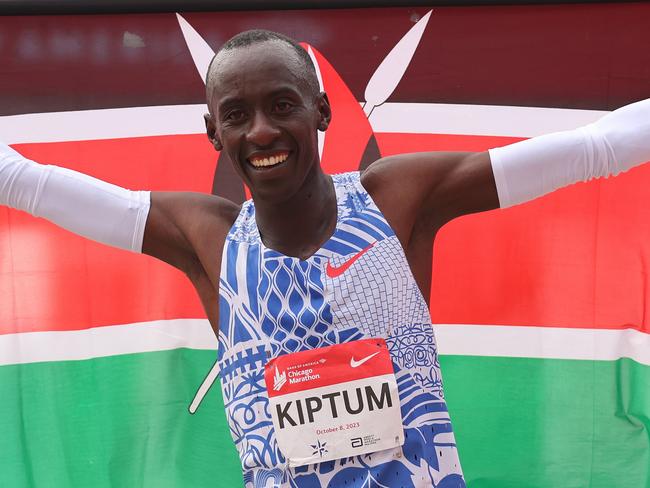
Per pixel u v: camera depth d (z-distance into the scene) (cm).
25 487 1002
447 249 1004
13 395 1008
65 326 1015
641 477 977
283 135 566
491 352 998
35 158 1015
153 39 1015
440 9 998
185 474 1005
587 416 988
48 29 1015
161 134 1018
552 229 997
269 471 587
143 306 1016
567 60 990
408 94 1004
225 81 567
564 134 610
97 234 649
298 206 595
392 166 620
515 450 992
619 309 988
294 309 584
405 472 574
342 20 1005
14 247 1020
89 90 1016
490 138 997
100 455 1007
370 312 583
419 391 586
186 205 645
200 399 1008
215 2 1001
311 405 577
